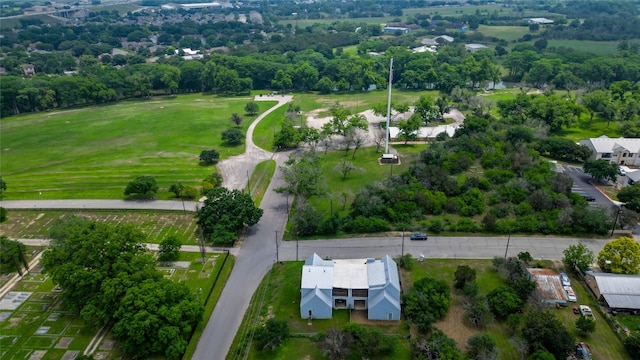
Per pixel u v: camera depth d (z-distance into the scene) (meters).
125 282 84.81
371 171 158.75
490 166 153.25
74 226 108.69
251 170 162.38
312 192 139.00
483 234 117.88
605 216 117.94
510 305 86.12
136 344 78.75
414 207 125.12
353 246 114.38
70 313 92.62
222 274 104.44
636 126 184.00
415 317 86.38
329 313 89.44
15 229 126.12
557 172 146.38
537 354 74.44
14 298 97.50
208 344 84.94
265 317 90.44
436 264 105.62
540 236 116.69
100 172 161.25
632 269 96.38
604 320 87.62
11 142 194.12
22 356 81.50
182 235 121.12
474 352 77.00
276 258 110.69
